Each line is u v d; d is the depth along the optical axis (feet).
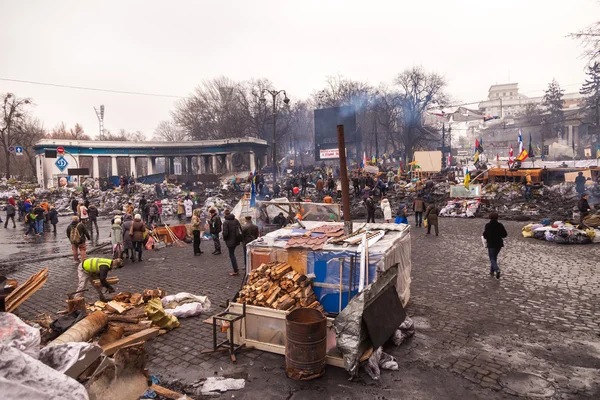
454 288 30.09
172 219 82.69
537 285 30.37
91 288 32.09
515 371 17.54
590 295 27.66
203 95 225.15
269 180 143.43
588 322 22.90
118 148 184.96
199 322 24.35
